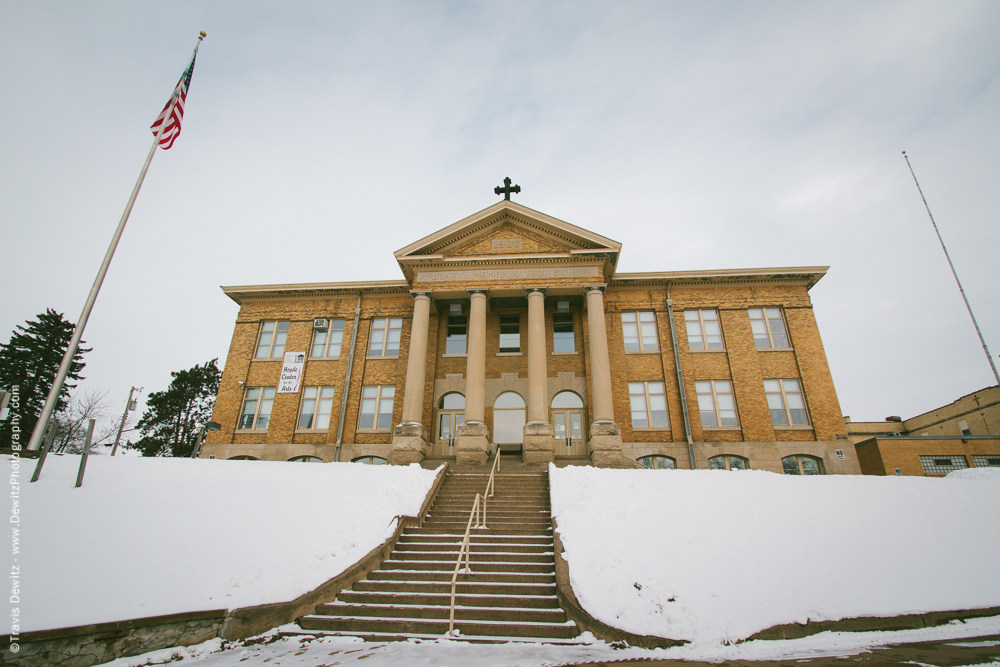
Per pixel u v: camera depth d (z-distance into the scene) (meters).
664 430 25.53
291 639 8.49
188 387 51.44
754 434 25.09
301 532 11.55
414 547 12.32
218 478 14.95
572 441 25.34
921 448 24.61
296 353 28.83
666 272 27.69
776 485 14.92
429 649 8.10
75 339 14.41
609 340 27.44
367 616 9.45
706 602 8.94
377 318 29.45
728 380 26.39
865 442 25.91
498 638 8.60
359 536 11.77
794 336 26.80
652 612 8.70
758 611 8.69
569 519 12.24
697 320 27.69
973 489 14.49
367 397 27.66
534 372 24.02
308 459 26.62
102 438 51.69
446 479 17.83
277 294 30.05
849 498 13.83
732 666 7.06
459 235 27.09
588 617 8.75
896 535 11.66
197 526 11.05
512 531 13.12
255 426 27.86
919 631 8.44
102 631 7.13
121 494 12.19
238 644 8.19
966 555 10.81
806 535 11.56
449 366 27.39
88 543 9.48
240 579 9.40
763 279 27.66
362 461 26.52
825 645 7.87
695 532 11.55
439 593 10.34
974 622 8.80
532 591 10.20
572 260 25.98
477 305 25.56
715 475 15.96
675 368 26.59
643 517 12.31
